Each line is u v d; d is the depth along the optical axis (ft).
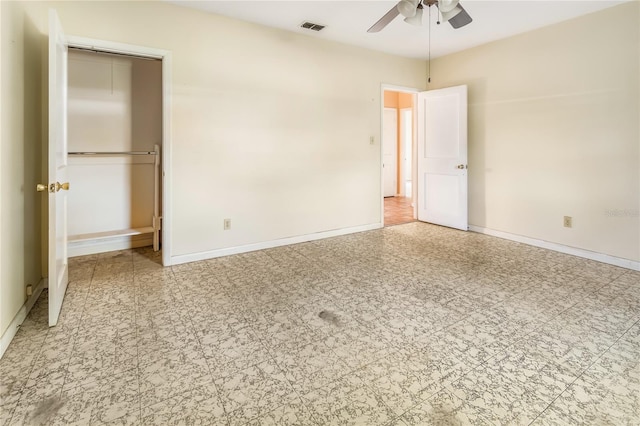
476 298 8.20
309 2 10.04
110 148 12.09
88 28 8.98
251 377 5.33
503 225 13.84
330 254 11.84
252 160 11.88
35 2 8.09
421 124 16.52
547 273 9.90
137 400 4.81
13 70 6.67
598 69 10.71
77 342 6.27
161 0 9.82
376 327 6.88
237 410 4.64
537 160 12.51
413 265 10.64
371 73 14.64
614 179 10.58
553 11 10.69
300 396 4.91
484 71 13.99
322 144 13.53
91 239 11.12
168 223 10.48
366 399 4.85
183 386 5.11
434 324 6.98
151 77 12.61
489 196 14.28
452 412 4.59
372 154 15.10
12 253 6.54
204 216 11.12
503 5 10.25
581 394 4.90
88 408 4.64
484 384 5.15
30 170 7.87
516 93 12.98
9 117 6.44
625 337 6.43
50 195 6.66
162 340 6.38
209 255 11.32
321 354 5.95
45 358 5.77
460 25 8.57
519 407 4.66
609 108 10.55
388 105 25.62
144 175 12.76
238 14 10.84
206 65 10.72
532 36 12.34
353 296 8.36
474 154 14.71
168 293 8.53
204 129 10.84
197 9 10.43
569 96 11.46
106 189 12.12
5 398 4.81
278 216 12.69
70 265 10.62
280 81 12.23
